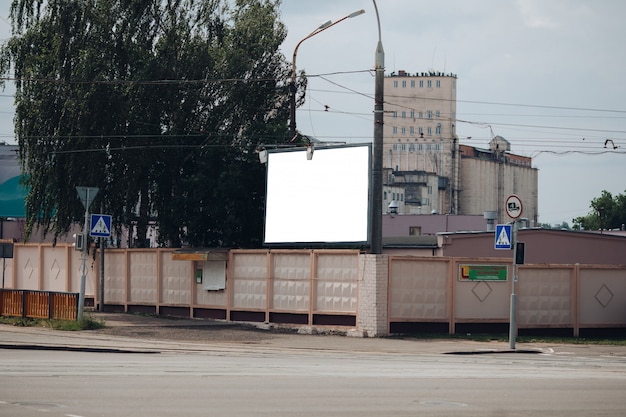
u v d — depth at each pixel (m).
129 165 49.38
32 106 49.50
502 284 38.44
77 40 49.19
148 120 49.81
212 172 49.91
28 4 50.00
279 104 56.47
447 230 83.12
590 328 39.56
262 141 50.44
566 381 21.22
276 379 19.88
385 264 36.28
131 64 50.28
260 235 50.81
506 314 38.47
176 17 51.69
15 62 50.47
